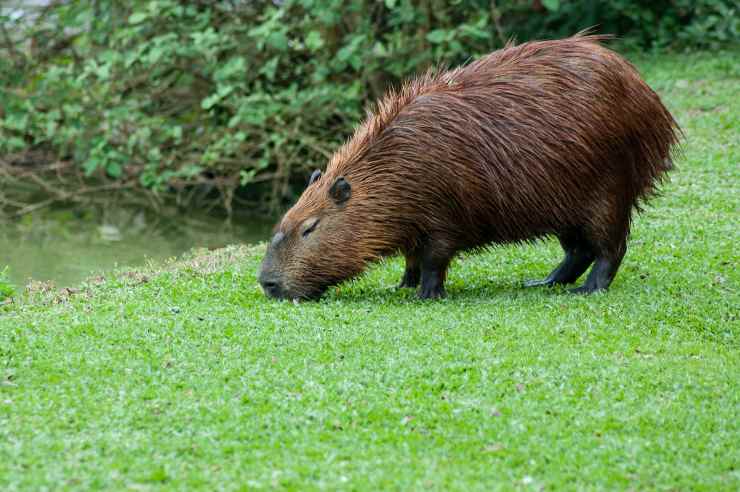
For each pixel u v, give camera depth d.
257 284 12.28
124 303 11.31
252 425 7.92
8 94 22.62
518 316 10.79
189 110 23.16
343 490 6.84
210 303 11.38
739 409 8.36
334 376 8.91
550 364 9.25
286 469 7.17
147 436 7.70
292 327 10.27
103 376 8.93
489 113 11.27
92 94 21.95
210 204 22.88
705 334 10.48
